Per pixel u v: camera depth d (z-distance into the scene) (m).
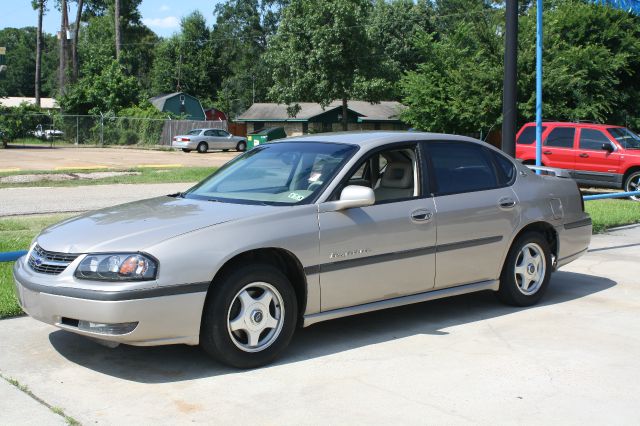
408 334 5.80
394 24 58.66
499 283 6.51
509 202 6.39
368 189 5.24
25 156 35.22
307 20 38.94
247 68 83.25
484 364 5.05
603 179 17.17
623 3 13.38
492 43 25.62
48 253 4.86
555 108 24.11
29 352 5.26
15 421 3.96
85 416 4.10
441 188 6.01
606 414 4.18
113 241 4.68
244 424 4.02
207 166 28.41
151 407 4.25
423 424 4.02
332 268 5.25
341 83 39.25
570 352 5.33
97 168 25.45
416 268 5.76
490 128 24.95
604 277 8.08
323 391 4.52
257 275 4.87
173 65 81.44
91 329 4.54
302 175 5.60
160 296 4.51
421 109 26.62
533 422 4.05
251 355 4.88
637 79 27.61
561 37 26.16
